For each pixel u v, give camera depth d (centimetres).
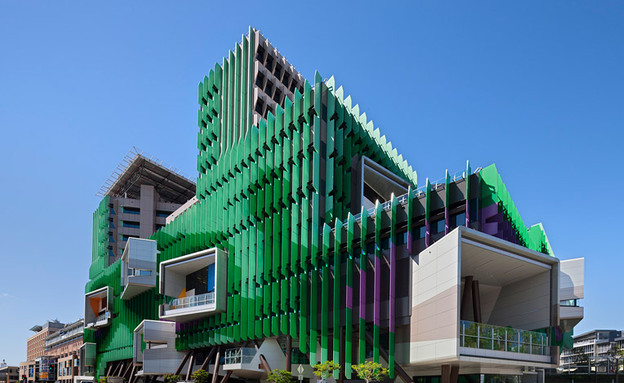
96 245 11694
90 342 9612
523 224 4347
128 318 7838
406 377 3466
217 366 5341
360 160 4938
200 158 6894
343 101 5050
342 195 4547
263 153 5166
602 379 8019
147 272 7162
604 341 16000
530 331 3234
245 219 5256
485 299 3803
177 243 6738
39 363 15062
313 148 4581
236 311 5150
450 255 2947
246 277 5119
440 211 3700
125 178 11625
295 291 4450
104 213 11356
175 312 5722
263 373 4856
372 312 3797
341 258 4203
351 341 3891
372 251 3950
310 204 4550
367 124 5400
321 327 4091
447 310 2925
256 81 6328
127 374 7962
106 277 9394
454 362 3048
